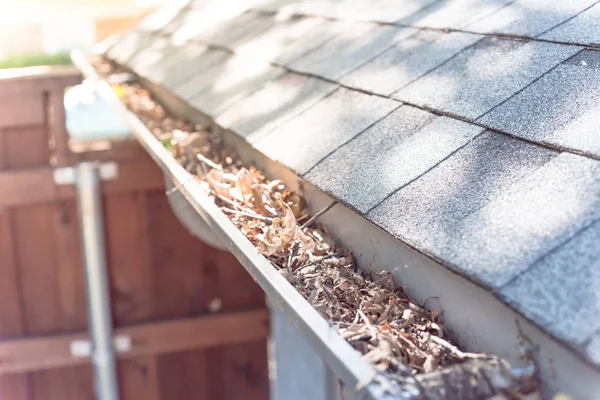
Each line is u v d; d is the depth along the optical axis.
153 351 4.25
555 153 1.15
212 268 4.25
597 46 1.36
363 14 2.43
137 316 4.23
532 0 1.76
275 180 1.89
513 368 1.01
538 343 0.96
